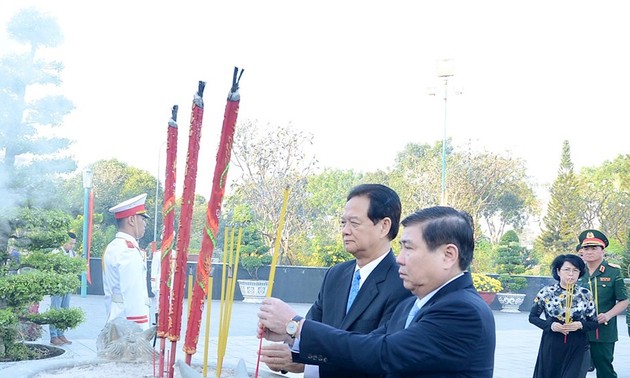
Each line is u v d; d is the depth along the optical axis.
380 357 2.26
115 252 5.66
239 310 15.98
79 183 18.45
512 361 9.69
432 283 2.38
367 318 2.95
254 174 23.23
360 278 3.06
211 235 2.49
